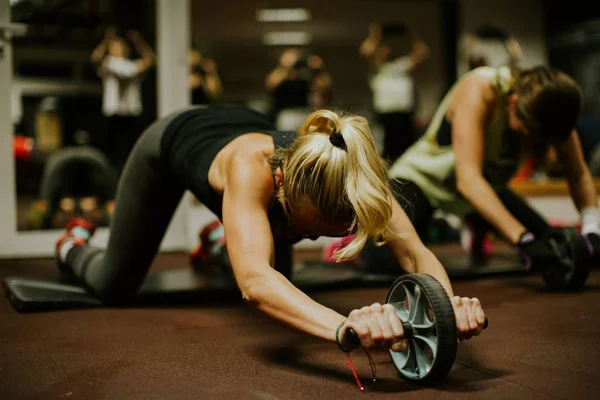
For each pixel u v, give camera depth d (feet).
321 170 4.09
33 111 25.61
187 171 5.82
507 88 7.47
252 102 39.55
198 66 19.86
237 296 7.55
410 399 3.86
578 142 7.93
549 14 24.97
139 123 17.74
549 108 6.74
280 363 4.75
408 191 8.51
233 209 4.48
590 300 6.95
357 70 38.42
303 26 32.86
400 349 4.33
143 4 17.07
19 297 6.84
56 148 24.63
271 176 4.58
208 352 5.08
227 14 30.78
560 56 24.71
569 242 7.15
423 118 31.17
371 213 3.99
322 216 4.20
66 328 5.99
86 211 17.78
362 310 3.72
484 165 8.15
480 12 25.03
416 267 4.86
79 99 26.32
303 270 8.87
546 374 4.35
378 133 23.94
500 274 8.78
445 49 25.95
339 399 3.88
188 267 10.31
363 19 31.58
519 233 7.44
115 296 7.01
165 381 4.30
